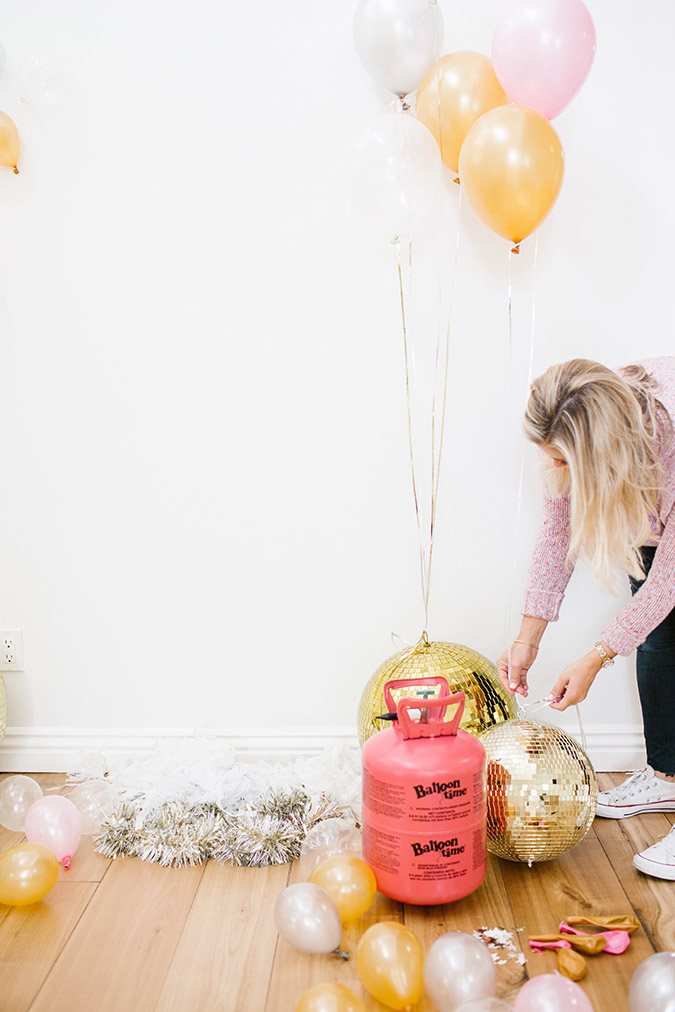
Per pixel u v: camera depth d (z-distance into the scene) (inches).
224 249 79.4
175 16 77.4
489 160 65.4
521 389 79.6
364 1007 46.5
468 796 58.8
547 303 78.6
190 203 79.0
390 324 79.4
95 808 72.2
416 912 60.3
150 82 78.0
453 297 78.9
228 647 83.4
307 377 80.2
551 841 62.7
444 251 78.4
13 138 76.0
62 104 78.3
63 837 66.2
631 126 76.8
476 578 81.7
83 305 80.4
